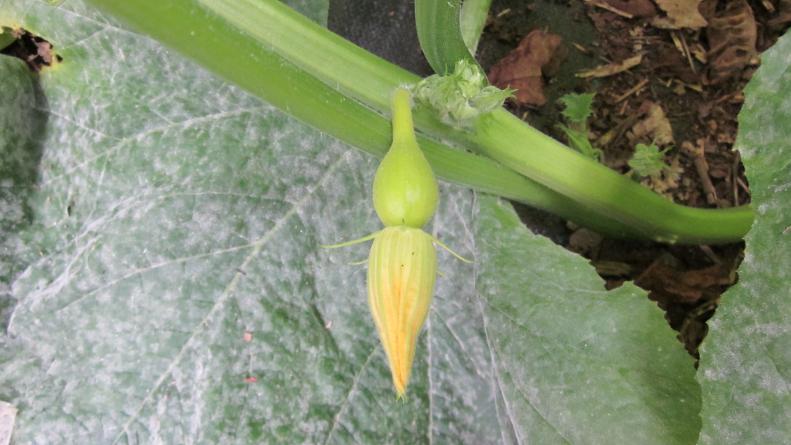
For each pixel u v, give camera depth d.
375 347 0.43
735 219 0.46
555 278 0.42
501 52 0.56
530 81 0.55
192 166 0.44
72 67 0.45
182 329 0.42
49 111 0.45
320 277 0.44
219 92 0.45
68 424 0.41
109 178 0.44
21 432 0.41
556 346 0.41
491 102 0.37
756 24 0.55
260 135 0.45
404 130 0.31
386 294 0.29
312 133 0.45
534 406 0.41
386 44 0.57
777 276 0.30
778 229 0.31
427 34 0.39
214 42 0.31
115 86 0.45
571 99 0.52
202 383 0.41
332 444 0.41
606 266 0.52
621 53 0.55
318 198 0.45
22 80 0.44
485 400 0.43
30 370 0.42
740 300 0.31
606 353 0.40
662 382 0.39
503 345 0.42
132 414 0.41
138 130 0.44
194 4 0.31
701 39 0.55
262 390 0.41
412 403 0.42
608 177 0.43
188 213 0.43
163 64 0.45
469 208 0.46
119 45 0.45
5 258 0.43
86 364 0.42
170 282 0.42
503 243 0.44
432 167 0.40
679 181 0.53
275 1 0.36
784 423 0.29
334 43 0.37
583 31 0.56
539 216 0.53
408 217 0.30
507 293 0.43
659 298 0.51
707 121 0.54
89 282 0.42
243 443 0.40
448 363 0.43
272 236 0.44
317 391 0.42
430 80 0.37
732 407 0.30
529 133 0.40
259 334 0.42
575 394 0.40
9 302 0.42
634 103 0.55
